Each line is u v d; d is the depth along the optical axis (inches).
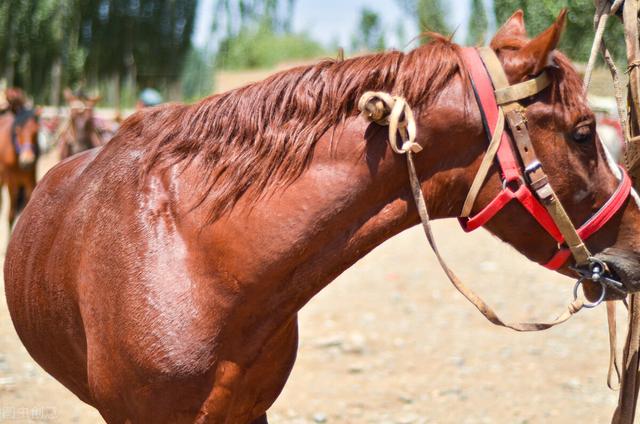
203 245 77.4
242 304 77.4
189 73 1316.4
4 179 373.1
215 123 80.5
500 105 75.0
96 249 81.0
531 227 77.2
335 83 77.7
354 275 303.0
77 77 1088.8
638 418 162.2
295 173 77.0
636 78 85.1
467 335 229.1
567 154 75.2
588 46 183.5
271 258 76.5
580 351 213.6
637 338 89.7
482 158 76.5
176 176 80.4
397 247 362.0
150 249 77.7
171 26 1134.4
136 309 76.2
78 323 86.4
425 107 76.3
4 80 1061.1
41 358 99.8
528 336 227.8
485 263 321.7
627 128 86.7
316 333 228.8
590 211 77.2
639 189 88.0
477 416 169.6
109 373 79.3
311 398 180.4
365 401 178.5
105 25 1113.4
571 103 74.6
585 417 168.2
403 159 76.7
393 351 215.3
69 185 94.7
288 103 78.6
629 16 84.9
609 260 77.4
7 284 104.4
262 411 88.1
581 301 78.4
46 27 1053.8
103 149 90.9
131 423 80.3
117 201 81.9
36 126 372.2
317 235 76.7
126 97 1224.2
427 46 79.2
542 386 187.8
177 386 75.5
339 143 77.0
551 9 172.1
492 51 77.4
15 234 105.0
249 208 77.2
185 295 76.0
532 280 292.7
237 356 78.4
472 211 78.0
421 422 166.2
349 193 76.5
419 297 271.1
